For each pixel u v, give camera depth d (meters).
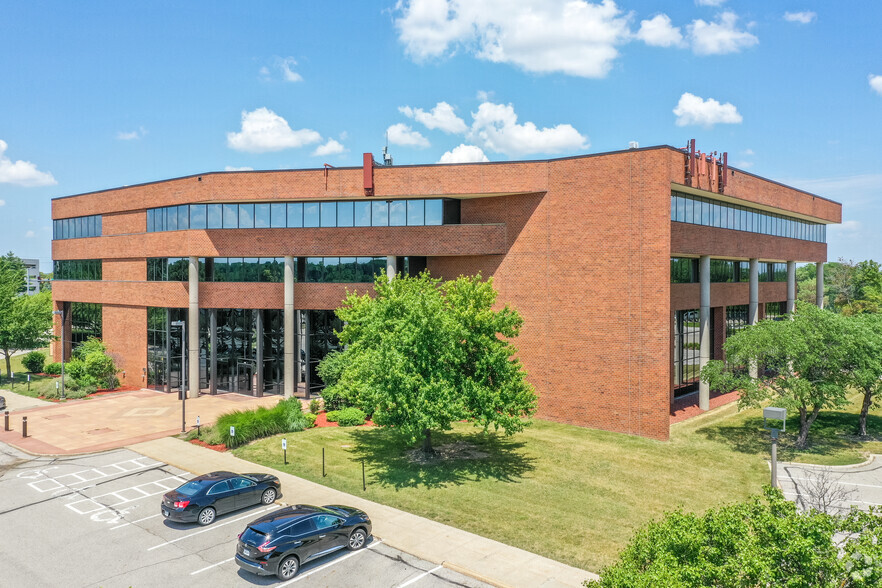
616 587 9.57
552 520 19.42
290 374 39.84
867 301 70.31
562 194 33.59
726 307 46.34
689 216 35.19
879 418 34.81
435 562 16.38
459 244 36.44
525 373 25.86
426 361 23.78
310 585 15.16
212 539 18.00
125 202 47.25
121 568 16.11
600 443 29.20
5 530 18.75
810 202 49.28
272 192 38.81
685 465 25.72
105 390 44.75
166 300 43.25
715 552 9.59
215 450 28.02
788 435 30.83
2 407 37.81
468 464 25.58
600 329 32.19
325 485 22.84
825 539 9.12
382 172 36.72
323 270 40.19
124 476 24.27
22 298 53.56
